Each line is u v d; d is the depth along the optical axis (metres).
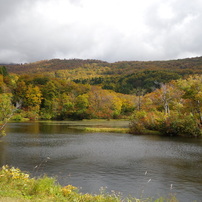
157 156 22.12
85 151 24.48
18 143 29.62
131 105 100.00
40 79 120.56
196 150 25.33
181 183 14.20
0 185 9.16
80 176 15.44
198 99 41.94
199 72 187.00
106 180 14.63
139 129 41.75
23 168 17.36
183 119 39.12
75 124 64.56
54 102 97.50
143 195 12.14
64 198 8.66
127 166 18.22
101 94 103.50
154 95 70.88
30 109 92.38
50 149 25.52
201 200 11.67
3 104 21.28
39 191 8.88
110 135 38.91
